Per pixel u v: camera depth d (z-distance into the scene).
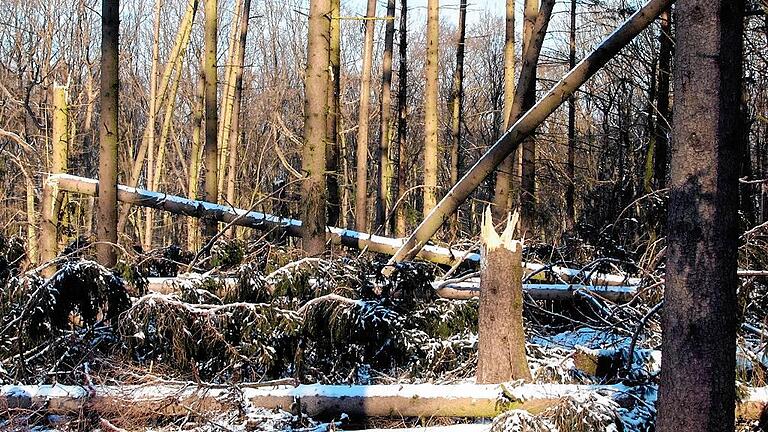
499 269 5.38
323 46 7.95
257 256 8.22
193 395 5.23
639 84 16.22
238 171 27.69
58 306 6.05
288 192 10.97
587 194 18.81
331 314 6.14
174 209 9.20
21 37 23.38
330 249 8.14
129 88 28.77
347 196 24.12
